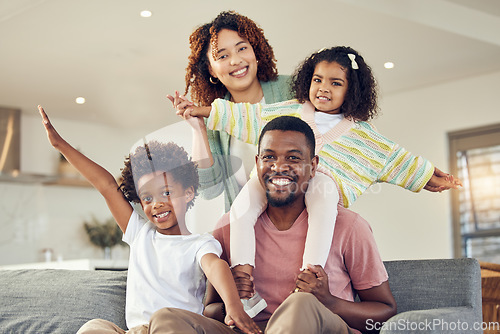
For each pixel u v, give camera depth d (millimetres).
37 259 4680
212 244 1605
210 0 4031
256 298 1575
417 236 5805
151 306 1588
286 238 1596
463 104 5770
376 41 4773
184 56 4586
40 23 4164
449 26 4617
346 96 1955
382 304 1537
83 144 4516
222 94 2234
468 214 5715
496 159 5598
